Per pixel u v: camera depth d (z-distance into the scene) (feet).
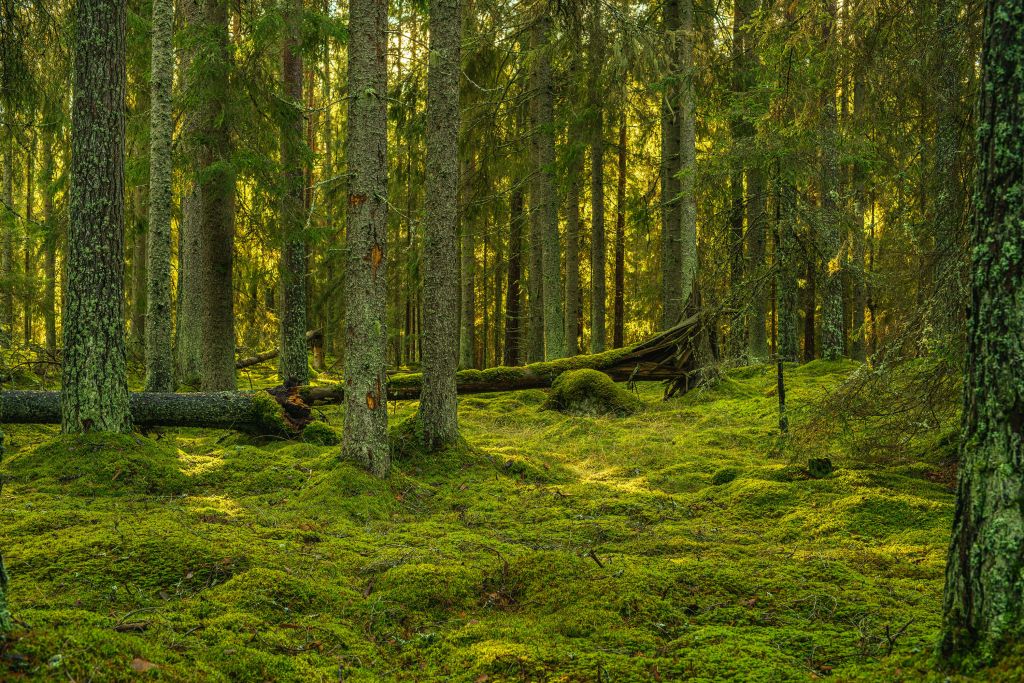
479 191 50.19
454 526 19.93
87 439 23.81
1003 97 8.70
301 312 44.78
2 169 52.11
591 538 18.85
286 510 20.63
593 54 40.73
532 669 10.68
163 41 33.32
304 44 40.96
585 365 43.34
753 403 38.34
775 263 29.48
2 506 19.01
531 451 29.40
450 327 26.91
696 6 48.83
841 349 48.88
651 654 11.29
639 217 50.93
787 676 10.19
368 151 23.08
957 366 20.38
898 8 21.81
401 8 53.88
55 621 9.33
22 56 26.91
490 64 46.29
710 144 61.87
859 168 34.63
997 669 8.14
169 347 33.24
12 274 39.81
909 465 24.70
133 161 38.47
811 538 18.60
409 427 27.04
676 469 26.63
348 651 11.53
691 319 42.88
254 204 40.24
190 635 11.02
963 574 8.88
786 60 25.93
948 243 20.38
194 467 24.98
